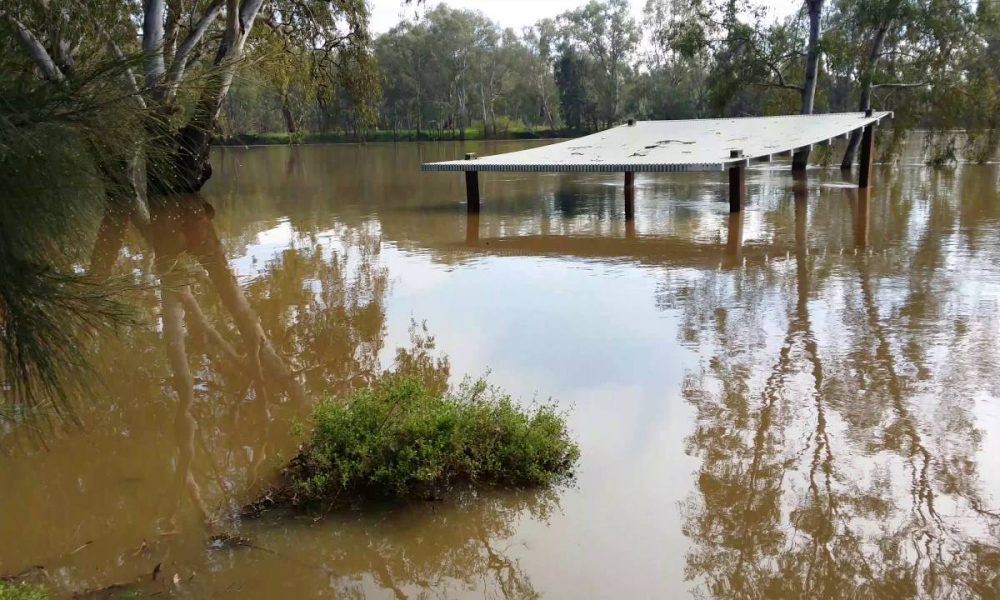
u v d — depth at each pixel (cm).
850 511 319
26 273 194
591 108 5216
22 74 199
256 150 3797
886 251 847
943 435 385
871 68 1897
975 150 2077
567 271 801
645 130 1669
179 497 341
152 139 233
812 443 381
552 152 1438
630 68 5150
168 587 272
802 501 328
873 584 271
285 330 605
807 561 286
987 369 472
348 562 290
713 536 304
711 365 496
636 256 873
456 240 1020
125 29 757
